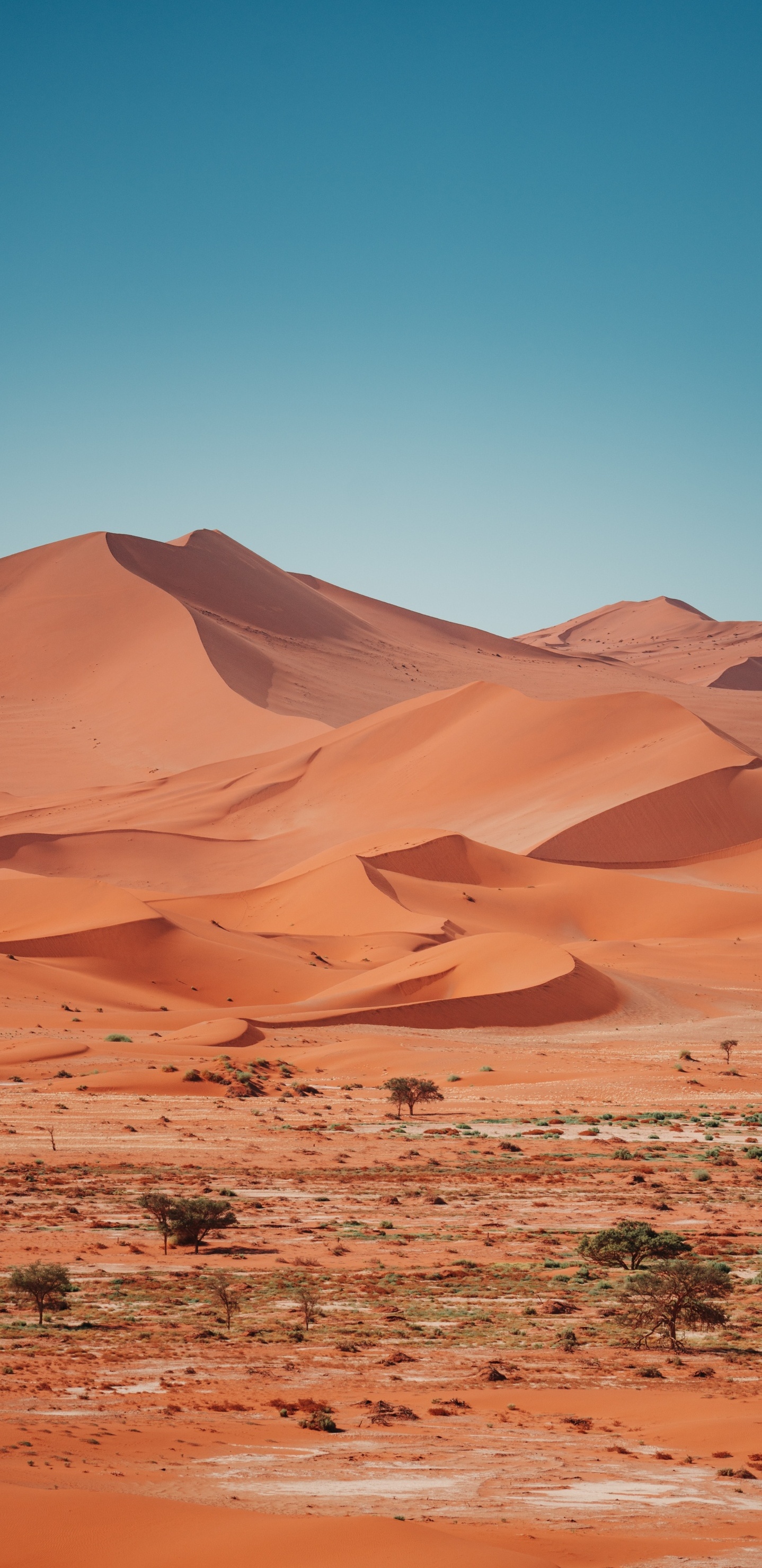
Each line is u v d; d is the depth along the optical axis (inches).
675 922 6097.4
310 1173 2030.0
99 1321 1045.8
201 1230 1435.8
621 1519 475.5
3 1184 1857.8
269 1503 481.4
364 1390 799.1
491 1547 390.3
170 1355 901.2
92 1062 3211.1
